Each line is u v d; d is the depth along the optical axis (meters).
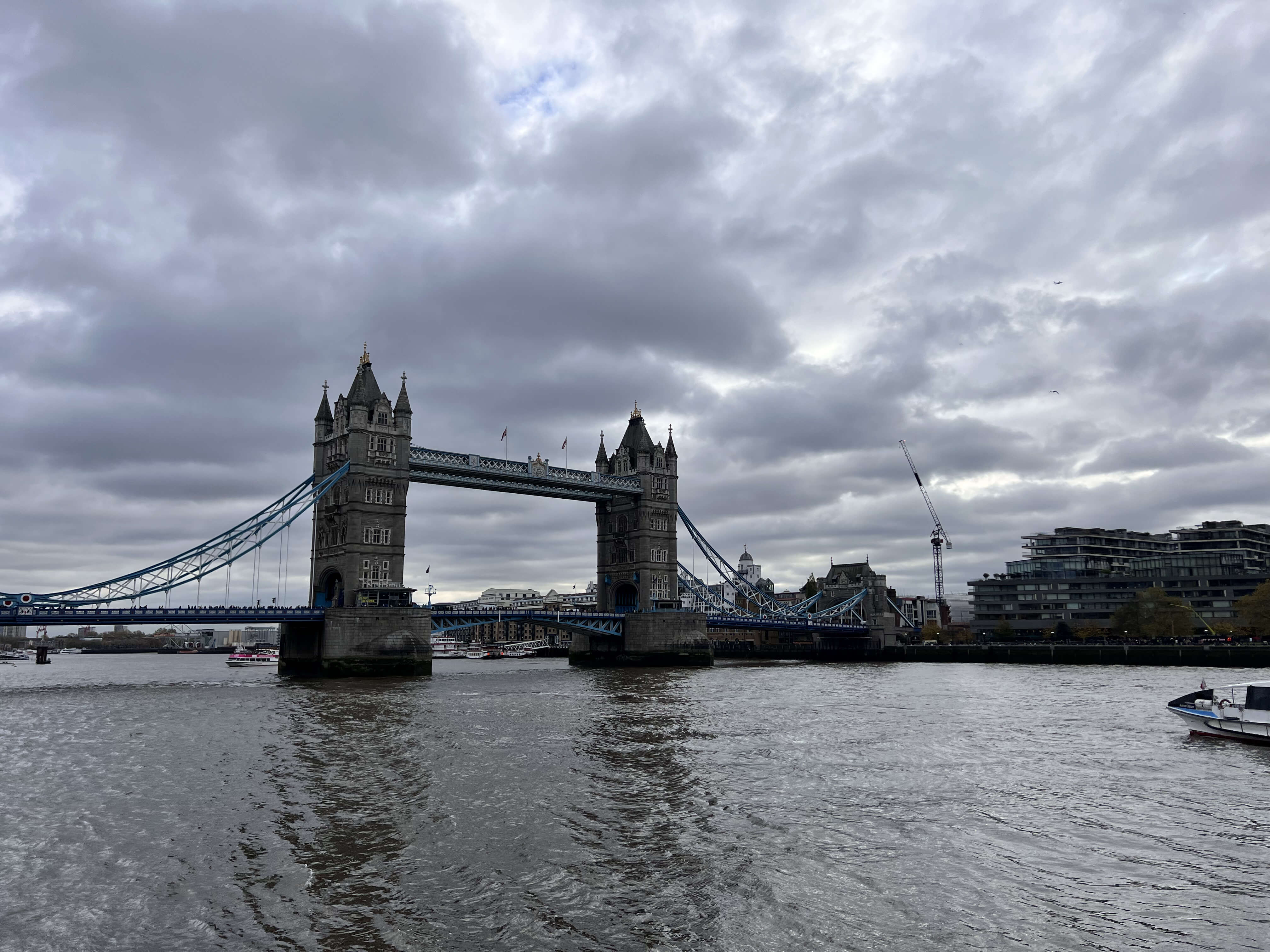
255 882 27.56
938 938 23.36
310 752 50.62
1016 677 127.06
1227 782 42.97
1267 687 55.12
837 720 67.19
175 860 29.80
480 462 145.00
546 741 54.66
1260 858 30.19
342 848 31.12
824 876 28.20
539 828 33.62
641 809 36.66
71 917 24.73
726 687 104.25
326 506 133.75
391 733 58.25
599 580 175.75
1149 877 28.23
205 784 41.81
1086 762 48.28
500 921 24.44
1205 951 22.58
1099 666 157.88
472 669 165.38
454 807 36.94
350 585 125.75
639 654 162.88
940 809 37.00
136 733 59.72
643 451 169.12
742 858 29.95
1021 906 25.61
